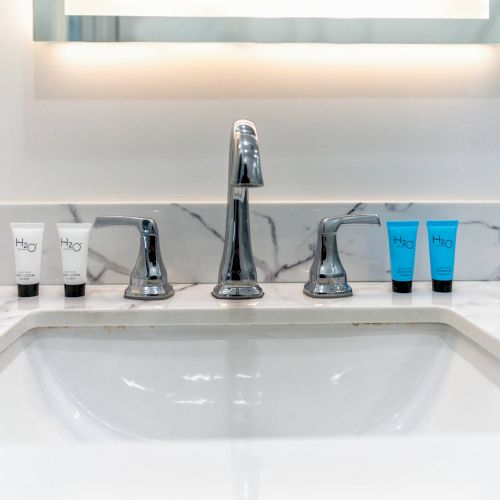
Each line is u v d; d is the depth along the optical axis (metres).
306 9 0.69
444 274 0.61
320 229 0.59
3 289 0.64
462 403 0.46
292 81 0.69
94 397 0.53
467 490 0.26
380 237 0.68
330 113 0.70
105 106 0.68
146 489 0.28
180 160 0.69
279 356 0.55
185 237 0.67
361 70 0.70
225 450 0.35
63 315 0.53
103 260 0.67
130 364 0.54
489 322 0.47
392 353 0.55
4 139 0.68
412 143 0.70
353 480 0.29
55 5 0.65
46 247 0.66
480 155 0.71
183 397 0.54
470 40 0.68
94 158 0.68
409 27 0.68
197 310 0.53
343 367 0.55
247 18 0.67
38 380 0.51
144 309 0.53
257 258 0.67
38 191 0.68
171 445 0.35
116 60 0.68
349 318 0.54
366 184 0.70
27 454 0.32
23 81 0.68
